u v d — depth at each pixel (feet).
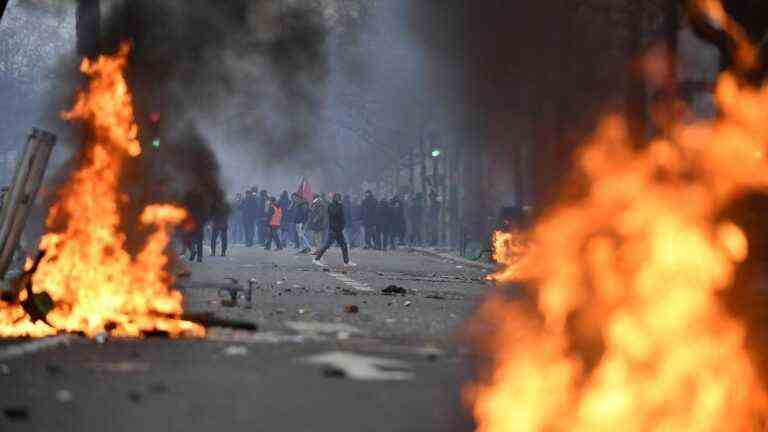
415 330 158.30
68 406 85.05
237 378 102.53
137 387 95.61
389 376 106.42
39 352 118.21
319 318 176.86
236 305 197.06
